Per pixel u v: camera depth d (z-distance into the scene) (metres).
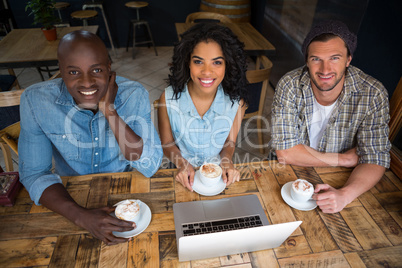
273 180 1.11
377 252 0.86
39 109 1.03
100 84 0.93
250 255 0.84
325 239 0.89
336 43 1.12
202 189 1.04
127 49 4.36
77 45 0.85
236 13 3.63
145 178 1.10
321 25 1.15
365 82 1.26
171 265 0.80
